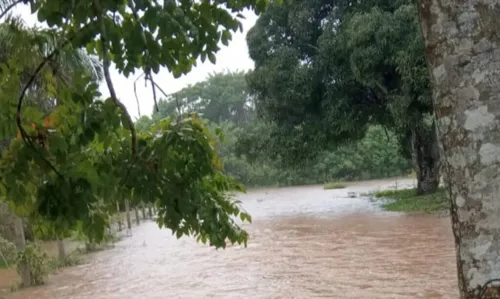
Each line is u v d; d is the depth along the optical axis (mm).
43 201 2117
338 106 21484
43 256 11945
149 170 2324
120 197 2367
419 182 23156
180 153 2330
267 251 13617
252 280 10273
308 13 21938
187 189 2391
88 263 14352
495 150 1731
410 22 17609
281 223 19859
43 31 2082
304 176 49875
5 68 2094
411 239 13461
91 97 1996
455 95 1789
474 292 1769
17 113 1943
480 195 1751
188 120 2434
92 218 2312
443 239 13039
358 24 18453
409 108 18375
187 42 2014
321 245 13906
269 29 23141
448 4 1793
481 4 1750
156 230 21750
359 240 14133
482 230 1750
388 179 44938
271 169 49938
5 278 12953
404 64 17219
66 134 2053
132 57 1961
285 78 21406
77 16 1807
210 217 2557
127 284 11062
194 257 13750
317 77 21812
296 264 11523
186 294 9602
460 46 1772
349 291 8758
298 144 23031
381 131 47281
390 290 8594
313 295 8695
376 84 19625
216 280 10562
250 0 2590
